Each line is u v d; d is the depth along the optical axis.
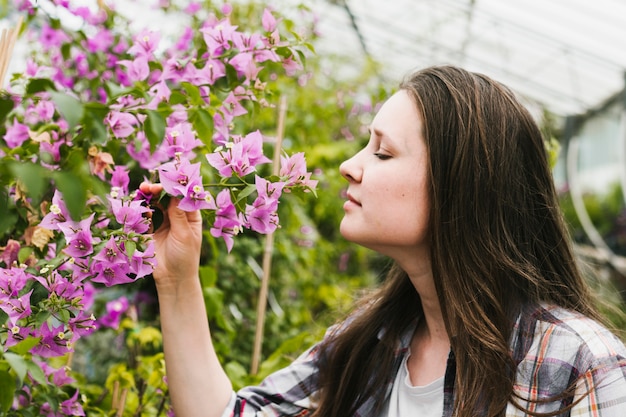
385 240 1.18
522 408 1.08
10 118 1.45
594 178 10.05
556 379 1.08
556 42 6.03
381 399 1.31
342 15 6.50
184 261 1.20
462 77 1.22
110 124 1.36
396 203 1.16
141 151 1.43
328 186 3.80
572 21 5.36
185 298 1.22
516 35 6.05
